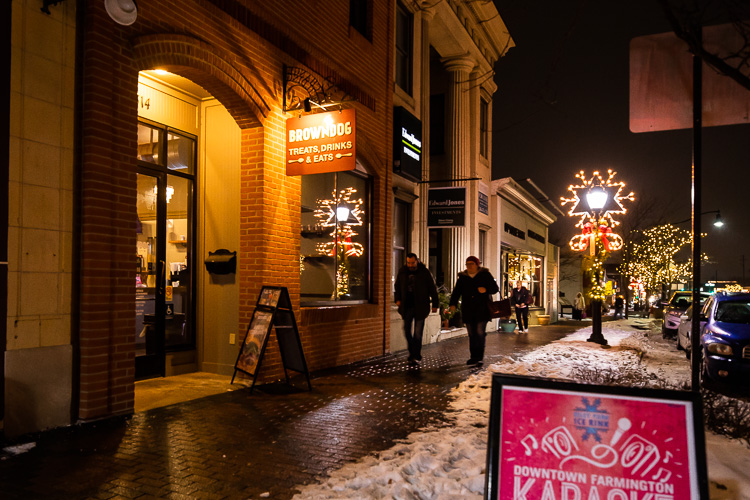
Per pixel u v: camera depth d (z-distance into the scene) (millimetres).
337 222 10719
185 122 8750
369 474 4328
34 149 5383
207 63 7191
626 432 2758
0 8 5074
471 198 19375
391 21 12484
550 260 33719
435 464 4551
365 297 11703
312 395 7434
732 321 9430
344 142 7922
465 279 10484
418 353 10477
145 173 8117
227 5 7602
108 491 4059
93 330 5750
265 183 8266
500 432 2859
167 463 4668
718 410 5770
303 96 9133
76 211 5750
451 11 16828
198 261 8906
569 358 11555
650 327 23609
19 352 5211
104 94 5875
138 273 7977
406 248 14148
